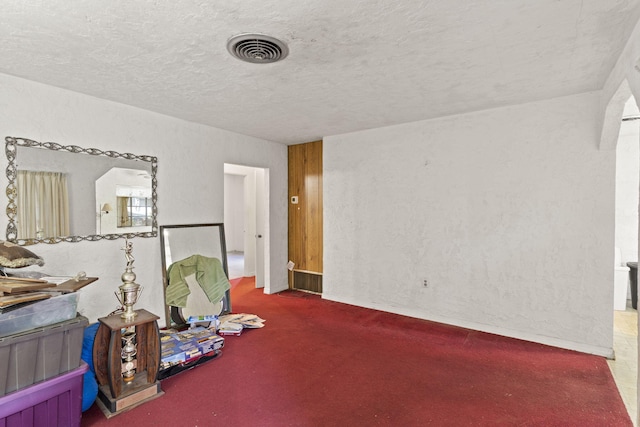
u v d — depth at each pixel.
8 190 2.54
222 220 4.23
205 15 1.76
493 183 3.48
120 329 2.21
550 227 3.20
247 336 3.44
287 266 5.38
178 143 3.74
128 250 2.54
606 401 2.28
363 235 4.46
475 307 3.63
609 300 2.95
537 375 2.64
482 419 2.09
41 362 1.80
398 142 4.11
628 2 1.66
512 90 2.94
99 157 3.07
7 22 1.81
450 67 2.45
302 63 2.36
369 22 1.84
